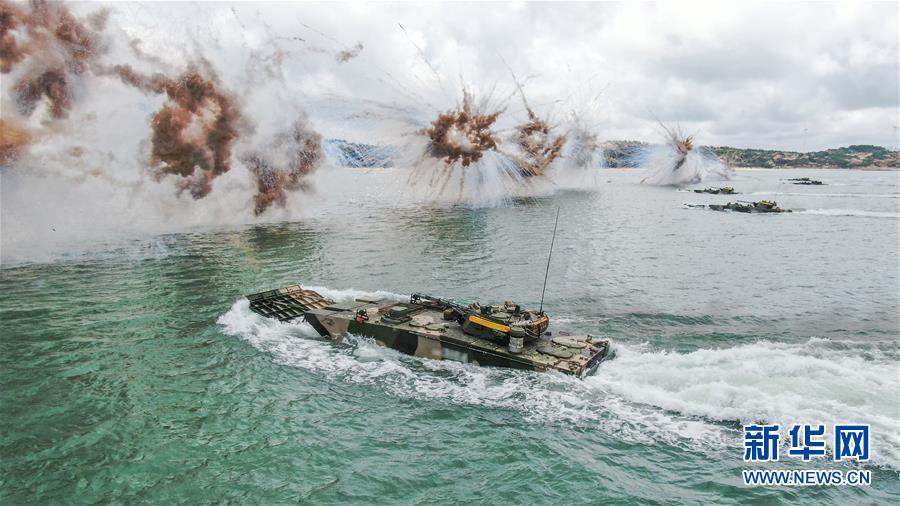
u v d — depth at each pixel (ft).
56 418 57.82
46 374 68.85
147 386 65.36
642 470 48.55
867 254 158.71
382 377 67.05
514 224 221.66
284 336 81.87
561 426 55.47
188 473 48.34
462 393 62.54
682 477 47.55
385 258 147.54
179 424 56.70
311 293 100.37
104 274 124.36
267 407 60.13
